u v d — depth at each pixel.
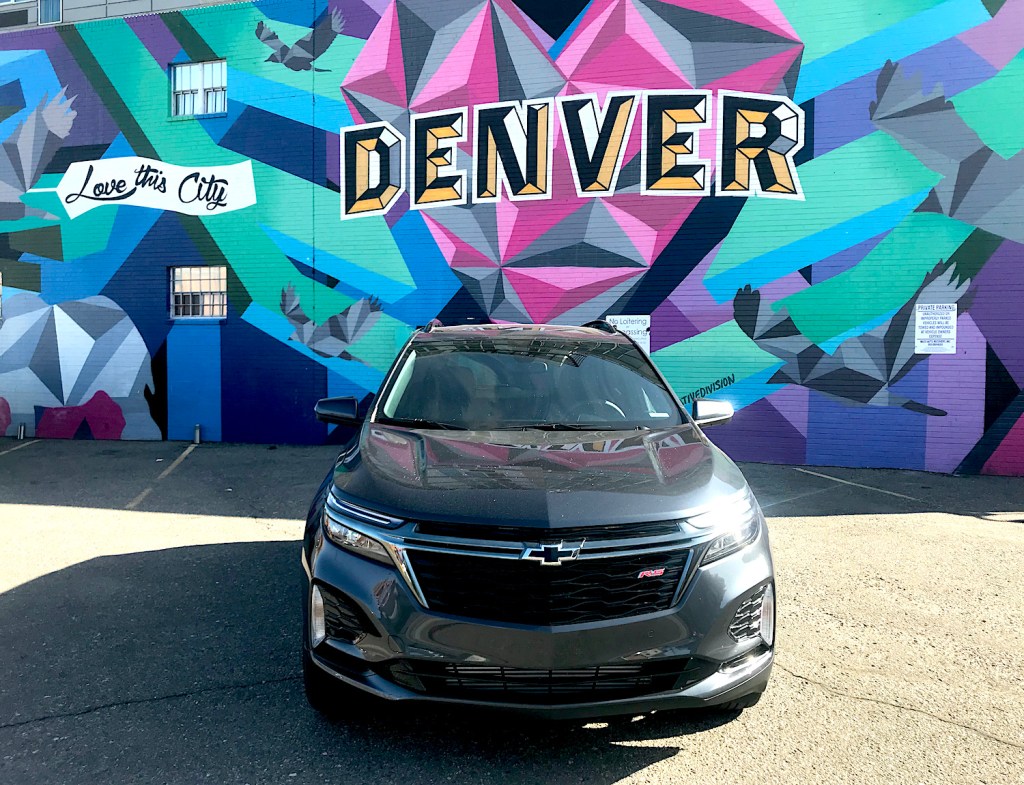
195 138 11.14
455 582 2.36
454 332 4.58
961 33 8.70
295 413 10.91
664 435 3.35
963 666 3.39
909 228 8.90
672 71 9.45
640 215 9.59
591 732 2.77
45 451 10.33
